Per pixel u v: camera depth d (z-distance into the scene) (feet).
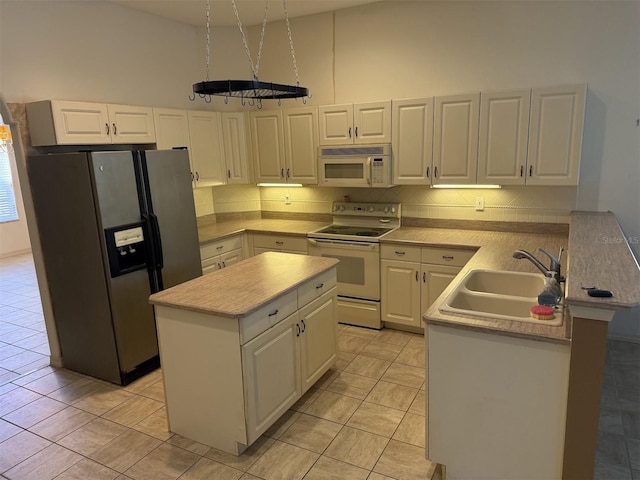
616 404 9.28
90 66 12.17
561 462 6.28
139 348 10.93
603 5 10.94
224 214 16.43
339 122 13.47
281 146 14.56
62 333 11.39
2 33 10.28
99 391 10.43
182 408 8.45
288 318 8.64
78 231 10.26
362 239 12.85
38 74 11.03
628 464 7.57
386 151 12.79
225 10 13.46
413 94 13.43
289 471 7.60
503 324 6.37
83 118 10.85
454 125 12.00
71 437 8.70
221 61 15.39
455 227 13.57
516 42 11.94
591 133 11.58
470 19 12.35
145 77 13.66
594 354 5.67
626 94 11.11
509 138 11.47
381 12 13.39
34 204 10.80
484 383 6.55
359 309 13.42
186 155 11.83
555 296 6.81
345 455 7.96
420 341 12.48
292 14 14.21
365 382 10.40
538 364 6.14
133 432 8.80
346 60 14.16
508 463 6.65
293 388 9.02
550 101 10.91
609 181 11.67
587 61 11.32
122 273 10.36
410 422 8.86
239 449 8.02
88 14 12.03
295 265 10.08
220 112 14.60
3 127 19.80
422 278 12.25
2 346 13.14
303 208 16.02
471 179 12.10
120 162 10.22
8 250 24.38
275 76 15.28
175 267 11.71
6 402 10.01
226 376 7.71
